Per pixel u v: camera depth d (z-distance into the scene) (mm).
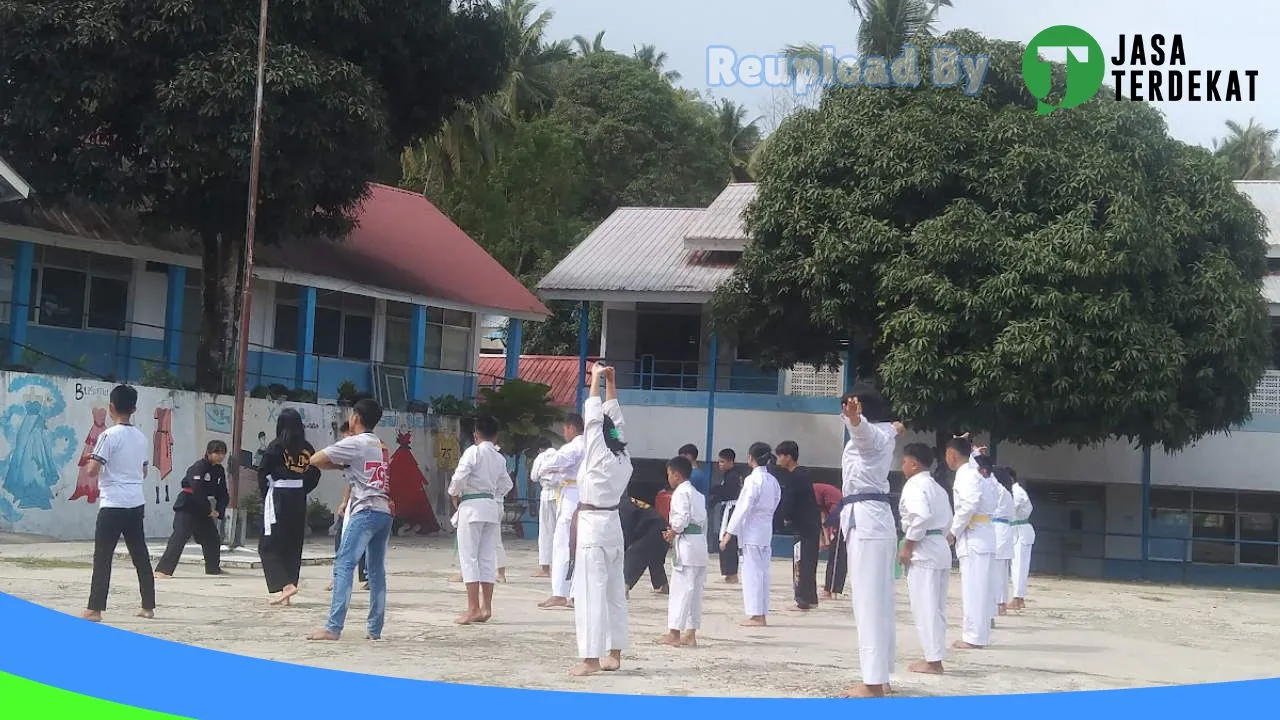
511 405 28906
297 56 21625
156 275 26781
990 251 23000
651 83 51750
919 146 23891
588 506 9406
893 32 40844
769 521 13422
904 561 10352
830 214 24516
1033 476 29453
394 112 26172
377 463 10633
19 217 22875
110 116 22047
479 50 25719
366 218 32250
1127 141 24328
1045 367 22547
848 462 8945
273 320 28688
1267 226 28391
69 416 20078
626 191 50281
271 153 21766
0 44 20875
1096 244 22656
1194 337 24016
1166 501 30312
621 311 33906
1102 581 26234
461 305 30828
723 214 33438
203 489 15203
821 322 24828
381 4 23469
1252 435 28625
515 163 47281
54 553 17312
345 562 10555
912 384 23078
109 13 21047
